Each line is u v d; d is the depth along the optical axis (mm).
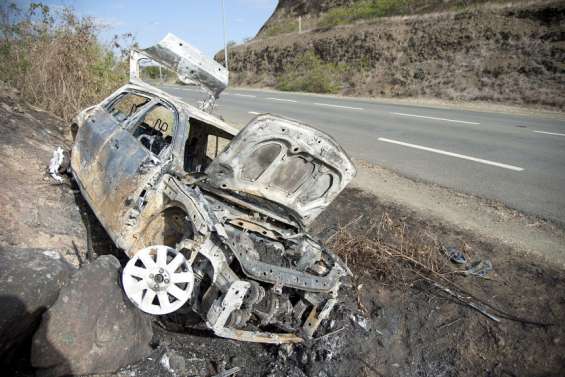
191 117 4492
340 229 5531
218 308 3172
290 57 32625
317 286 3764
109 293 3205
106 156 4430
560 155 8992
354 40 28203
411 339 4168
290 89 27328
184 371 3465
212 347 3898
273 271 3449
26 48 8609
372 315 4430
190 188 3609
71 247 4383
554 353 3812
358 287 4699
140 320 3404
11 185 4789
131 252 3770
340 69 26891
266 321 3803
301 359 3961
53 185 5305
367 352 4059
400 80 22438
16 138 6023
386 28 27109
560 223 5789
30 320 2861
